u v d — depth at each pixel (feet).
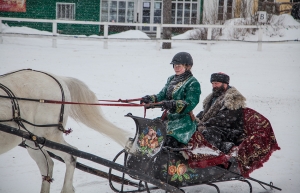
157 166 19.44
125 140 21.90
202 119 22.39
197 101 20.08
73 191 20.72
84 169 20.89
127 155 20.75
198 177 20.12
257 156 20.72
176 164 19.62
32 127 19.98
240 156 20.56
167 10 68.85
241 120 21.74
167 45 68.69
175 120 20.51
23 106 19.52
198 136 20.38
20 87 19.88
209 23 81.25
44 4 87.40
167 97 21.20
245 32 77.30
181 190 19.62
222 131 21.76
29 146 20.48
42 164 20.90
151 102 21.52
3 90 19.20
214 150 20.22
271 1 90.07
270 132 21.40
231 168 20.67
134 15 92.43
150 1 93.04
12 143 19.30
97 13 89.76
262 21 70.44
